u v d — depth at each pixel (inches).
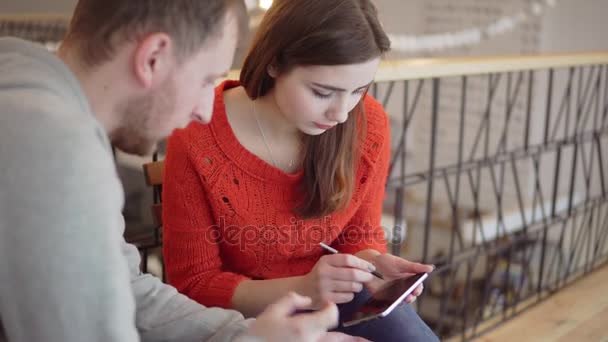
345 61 45.3
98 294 30.3
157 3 32.7
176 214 52.2
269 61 48.5
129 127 35.5
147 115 34.9
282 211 53.1
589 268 114.8
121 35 33.1
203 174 51.1
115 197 31.3
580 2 184.7
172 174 51.8
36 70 31.8
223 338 40.5
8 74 31.2
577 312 97.0
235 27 35.8
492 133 204.1
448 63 75.8
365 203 57.9
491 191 208.1
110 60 33.6
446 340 91.7
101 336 30.5
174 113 35.1
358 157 55.6
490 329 91.4
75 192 29.3
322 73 45.9
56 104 30.5
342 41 44.9
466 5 207.2
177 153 51.3
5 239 29.1
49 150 29.1
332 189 52.8
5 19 179.9
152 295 44.4
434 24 215.8
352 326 52.2
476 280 178.1
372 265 49.7
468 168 93.0
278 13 47.9
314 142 51.8
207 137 51.3
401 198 83.4
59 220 29.1
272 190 52.6
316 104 47.6
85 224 29.6
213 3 33.9
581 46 187.0
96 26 33.5
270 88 51.7
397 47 225.9
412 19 220.8
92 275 30.0
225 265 56.4
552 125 191.3
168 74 33.9
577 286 106.9
